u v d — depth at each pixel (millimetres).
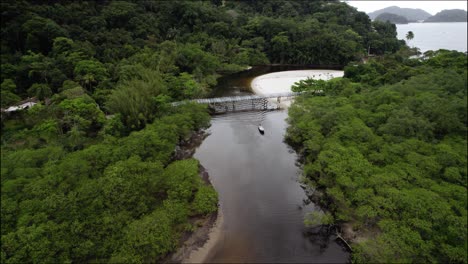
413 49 157125
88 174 39812
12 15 92125
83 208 33375
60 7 108188
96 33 108625
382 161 44406
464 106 53000
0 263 26703
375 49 178875
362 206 35406
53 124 52281
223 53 145625
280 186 49250
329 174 43594
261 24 170250
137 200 36750
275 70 148625
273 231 39250
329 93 81688
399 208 34344
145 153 46531
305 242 37406
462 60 85125
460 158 42000
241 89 110438
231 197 46312
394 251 29750
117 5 127500
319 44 159625
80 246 29562
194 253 35625
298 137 61062
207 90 105875
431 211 32875
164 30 143250
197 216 41469
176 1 154000
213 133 71125
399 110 54656
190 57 118938
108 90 72750
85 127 57969
